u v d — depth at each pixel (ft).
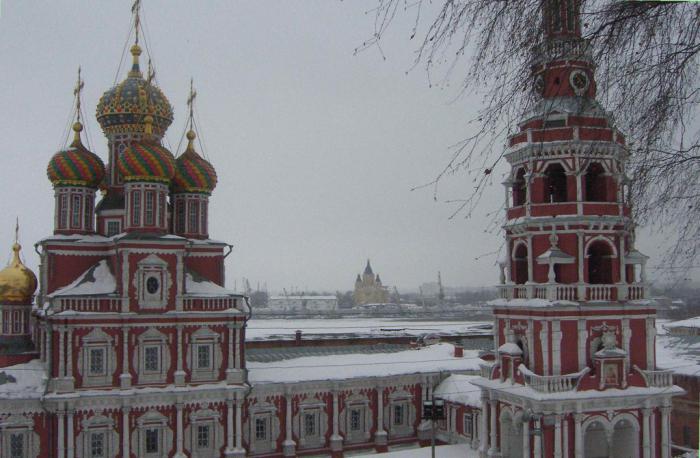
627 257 166.71
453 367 244.42
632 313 165.07
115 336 195.83
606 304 163.12
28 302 209.77
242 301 212.43
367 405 230.07
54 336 190.19
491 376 178.40
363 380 229.25
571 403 156.87
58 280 207.62
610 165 158.30
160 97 230.89
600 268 173.06
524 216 170.91
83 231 214.28
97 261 211.82
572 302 161.79
